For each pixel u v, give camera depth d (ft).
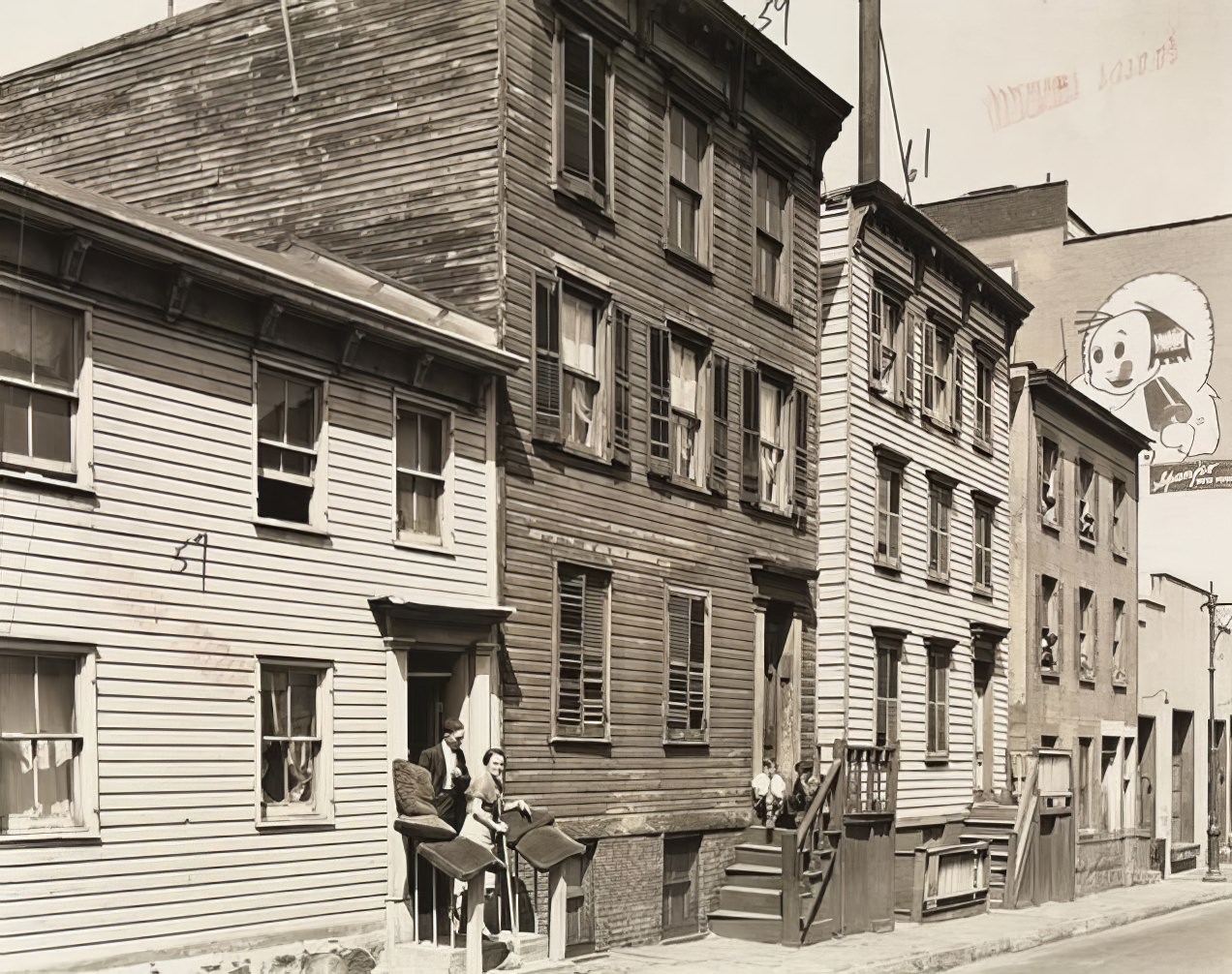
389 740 54.44
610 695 67.05
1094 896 119.85
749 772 77.92
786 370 83.61
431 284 63.36
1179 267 175.11
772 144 82.84
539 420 63.41
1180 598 161.38
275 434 51.49
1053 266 181.06
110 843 44.21
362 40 67.05
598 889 65.92
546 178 64.85
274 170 69.00
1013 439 117.60
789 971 62.75
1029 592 115.85
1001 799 110.63
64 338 44.45
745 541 78.74
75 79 76.33
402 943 53.57
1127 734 138.41
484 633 59.00
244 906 48.24
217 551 48.42
